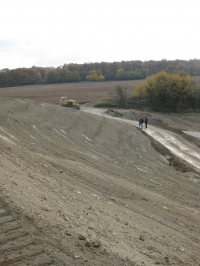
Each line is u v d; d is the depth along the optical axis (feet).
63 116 96.02
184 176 64.80
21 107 97.25
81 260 19.47
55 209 27.27
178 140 96.27
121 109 156.35
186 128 134.41
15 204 24.64
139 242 26.22
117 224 29.37
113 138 85.56
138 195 44.68
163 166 70.18
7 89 266.16
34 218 23.22
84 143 74.18
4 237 20.52
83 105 162.20
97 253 21.01
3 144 48.29
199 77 363.97
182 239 31.89
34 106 102.37
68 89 253.44
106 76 371.35
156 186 54.29
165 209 42.50
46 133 72.90
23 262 18.54
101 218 29.58
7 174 33.09
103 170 54.85
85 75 370.53
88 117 102.22
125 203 39.68
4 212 23.35
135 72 370.32
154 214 38.91
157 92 173.06
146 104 172.24
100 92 225.15
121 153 73.82
